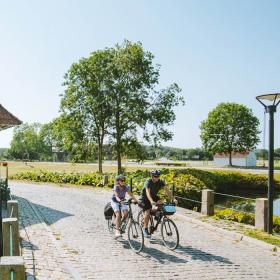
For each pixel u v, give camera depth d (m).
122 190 10.05
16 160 138.62
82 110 38.91
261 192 37.94
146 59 38.25
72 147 39.97
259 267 8.29
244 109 85.25
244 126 85.06
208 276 7.53
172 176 22.98
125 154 39.97
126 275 7.41
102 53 39.16
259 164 107.75
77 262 8.20
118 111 37.94
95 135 39.12
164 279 7.24
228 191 36.31
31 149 144.38
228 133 85.38
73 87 38.69
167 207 9.49
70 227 12.25
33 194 22.61
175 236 9.48
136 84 37.28
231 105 85.88
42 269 7.25
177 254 9.10
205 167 70.75
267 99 11.38
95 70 38.47
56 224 12.74
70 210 16.16
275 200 30.88
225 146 85.12
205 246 10.06
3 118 14.56
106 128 39.12
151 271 7.72
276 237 10.91
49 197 21.12
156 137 37.78
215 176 33.25
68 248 9.38
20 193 23.08
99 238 10.67
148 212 9.80
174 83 38.28
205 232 12.02
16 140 145.62
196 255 9.08
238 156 101.06
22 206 16.78
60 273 7.17
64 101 38.91
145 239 10.46
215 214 15.06
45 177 33.16
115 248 9.56
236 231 11.68
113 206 10.05
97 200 20.03
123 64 37.47
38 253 8.42
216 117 86.31
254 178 38.41
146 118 36.84
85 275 7.31
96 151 40.47
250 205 25.09
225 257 9.02
